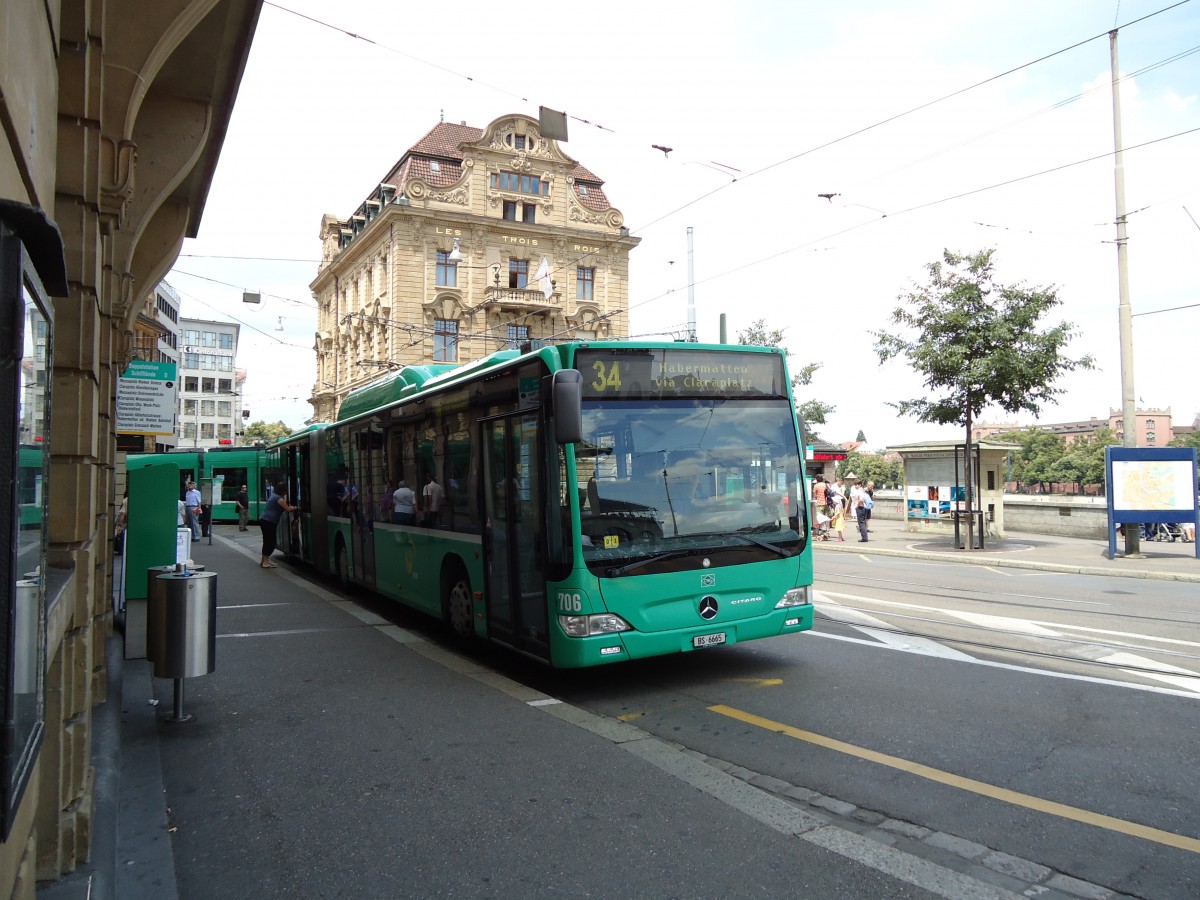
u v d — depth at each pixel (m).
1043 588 13.02
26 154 2.14
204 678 7.59
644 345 6.98
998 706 6.25
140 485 8.49
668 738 5.78
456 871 3.82
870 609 10.91
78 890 3.33
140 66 5.49
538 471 6.82
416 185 43.25
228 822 4.45
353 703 6.71
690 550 6.80
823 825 4.26
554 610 6.57
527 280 46.28
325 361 55.94
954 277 18.41
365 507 11.99
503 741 5.68
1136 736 5.51
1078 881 3.64
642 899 3.54
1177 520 16.70
